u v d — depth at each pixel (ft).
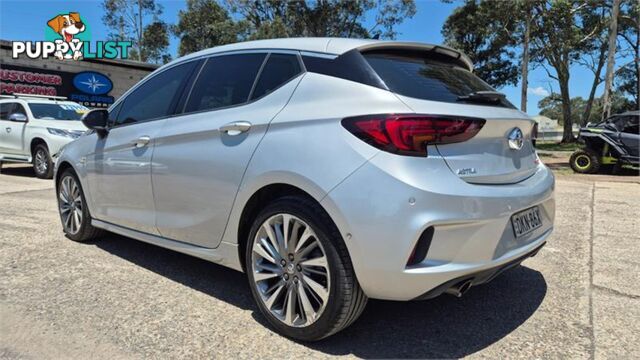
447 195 7.63
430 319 10.00
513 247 8.80
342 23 108.58
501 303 10.83
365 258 7.81
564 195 26.04
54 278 12.13
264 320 9.87
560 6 68.13
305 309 8.70
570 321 9.92
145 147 11.93
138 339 9.01
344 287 8.15
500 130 8.84
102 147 13.57
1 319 9.75
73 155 14.90
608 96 55.26
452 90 9.14
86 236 15.28
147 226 12.08
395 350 8.71
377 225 7.65
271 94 9.68
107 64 65.87
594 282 12.16
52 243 15.31
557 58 92.12
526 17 66.69
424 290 7.79
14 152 35.27
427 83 8.98
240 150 9.51
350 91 8.57
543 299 11.06
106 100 66.18
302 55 9.68
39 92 58.70
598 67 101.14
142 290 11.43
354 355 8.52
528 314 10.25
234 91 10.48
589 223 18.79
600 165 40.88
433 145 7.86
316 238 8.39
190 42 116.37
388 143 7.76
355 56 9.02
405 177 7.57
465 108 8.51
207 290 11.49
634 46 90.22
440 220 7.56
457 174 7.99
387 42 9.37
